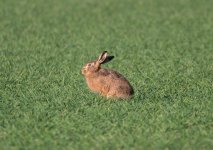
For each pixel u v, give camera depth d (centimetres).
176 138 3275
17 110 3878
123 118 3641
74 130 3425
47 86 4603
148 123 3534
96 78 4047
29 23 8694
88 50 6594
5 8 10175
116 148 3108
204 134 3353
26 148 3141
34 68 5403
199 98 4162
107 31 8044
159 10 10125
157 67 5494
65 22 8831
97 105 3919
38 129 3450
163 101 4044
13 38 7400
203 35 7762
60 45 6919
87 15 9525
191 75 5078
